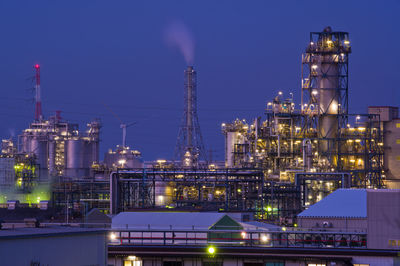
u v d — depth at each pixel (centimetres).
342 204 9938
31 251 5669
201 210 12188
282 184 15875
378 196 8144
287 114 19162
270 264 7825
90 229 6372
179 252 7900
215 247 7881
